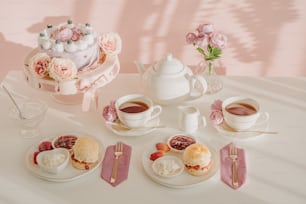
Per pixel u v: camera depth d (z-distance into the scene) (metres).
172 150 1.31
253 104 1.41
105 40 1.50
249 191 1.17
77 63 1.43
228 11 1.83
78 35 1.48
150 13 1.84
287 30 1.88
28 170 1.26
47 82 1.41
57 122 1.46
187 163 1.21
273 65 1.97
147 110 1.38
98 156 1.29
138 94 1.46
